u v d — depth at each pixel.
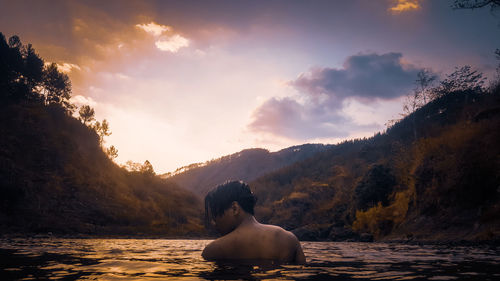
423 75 27.88
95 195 35.91
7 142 33.59
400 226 15.88
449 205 13.64
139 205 40.72
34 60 46.97
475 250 5.80
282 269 1.79
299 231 26.55
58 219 26.77
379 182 25.66
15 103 40.91
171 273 1.70
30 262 2.41
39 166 33.88
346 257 3.54
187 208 55.97
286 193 67.94
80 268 2.00
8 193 26.28
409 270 2.08
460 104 23.77
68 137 40.75
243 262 2.00
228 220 2.15
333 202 36.84
